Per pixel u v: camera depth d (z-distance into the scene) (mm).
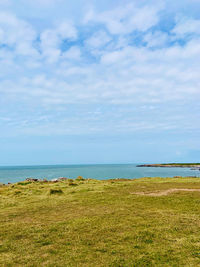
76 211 15125
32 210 15883
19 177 93875
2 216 14453
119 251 8859
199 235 10258
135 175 97812
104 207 15945
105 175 96938
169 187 24625
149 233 10570
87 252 8906
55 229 11555
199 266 7496
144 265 7762
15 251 9227
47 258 8508
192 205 15719
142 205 16203
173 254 8477
